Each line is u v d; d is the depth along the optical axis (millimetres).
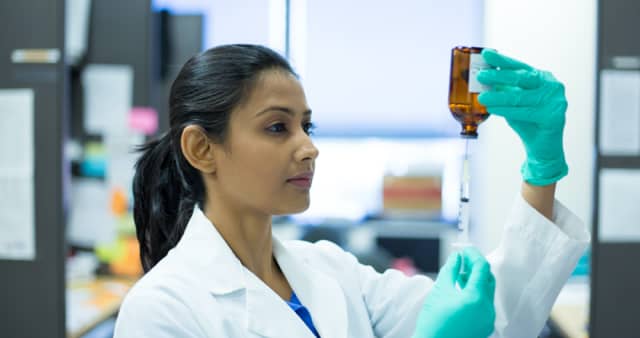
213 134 1110
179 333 1040
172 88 1176
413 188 3771
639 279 2092
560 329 2564
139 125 3000
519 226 1204
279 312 1119
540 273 1195
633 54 2064
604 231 2100
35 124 2234
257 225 1171
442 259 3578
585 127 3215
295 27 3568
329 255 1388
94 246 3031
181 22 3070
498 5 3229
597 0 2078
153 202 1255
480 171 3398
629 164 2088
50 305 2230
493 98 1105
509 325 1215
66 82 2250
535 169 1177
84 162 3027
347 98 3840
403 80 3820
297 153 1088
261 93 1087
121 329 1062
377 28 3783
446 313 1056
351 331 1244
